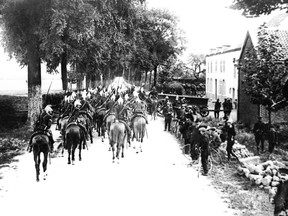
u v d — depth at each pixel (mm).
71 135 15492
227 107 33781
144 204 10688
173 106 31125
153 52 58969
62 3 22938
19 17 23859
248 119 29031
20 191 11891
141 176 13820
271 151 18125
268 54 21469
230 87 50750
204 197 11383
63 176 13719
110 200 11023
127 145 19656
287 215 7090
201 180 13375
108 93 28156
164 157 17312
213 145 16609
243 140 21547
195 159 16016
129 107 20812
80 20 23750
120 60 35062
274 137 18047
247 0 18281
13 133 22766
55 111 32062
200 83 66688
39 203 10742
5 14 23750
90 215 9805
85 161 16250
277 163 13984
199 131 14406
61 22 22438
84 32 23922
